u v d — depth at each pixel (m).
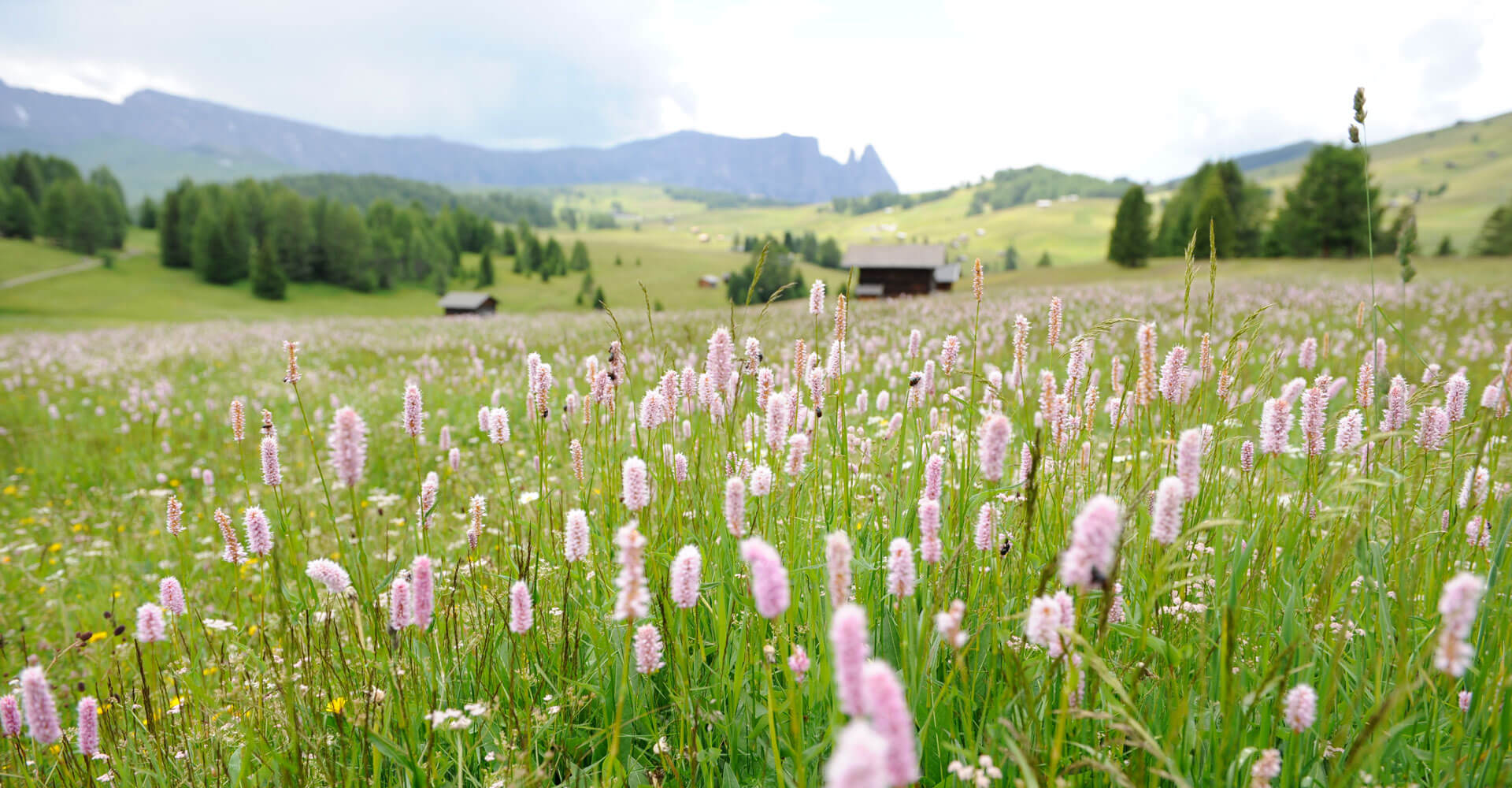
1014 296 33.00
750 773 2.70
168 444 10.33
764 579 1.55
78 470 9.82
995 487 3.39
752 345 3.96
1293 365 10.34
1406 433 3.13
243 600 5.12
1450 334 15.91
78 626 5.36
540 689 3.00
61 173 190.38
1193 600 3.12
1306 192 68.50
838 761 0.91
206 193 149.25
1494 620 2.60
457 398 12.84
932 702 2.56
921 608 2.96
